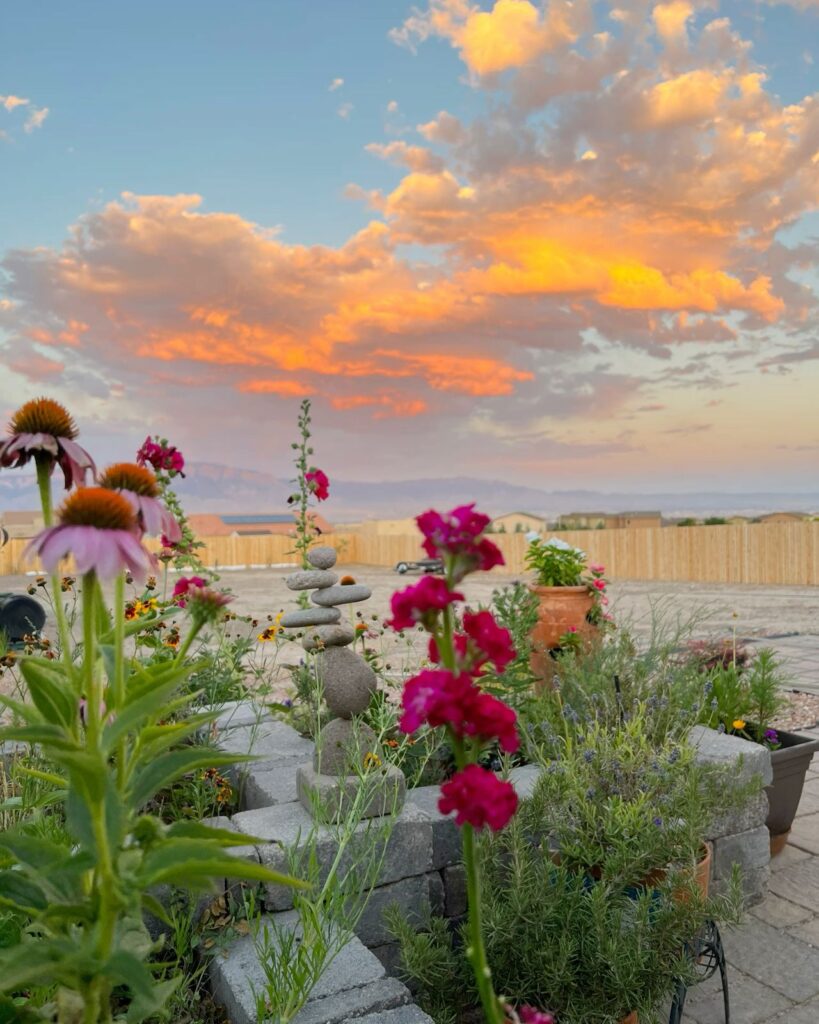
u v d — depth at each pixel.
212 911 2.84
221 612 1.57
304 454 5.13
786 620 13.71
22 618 9.20
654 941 2.75
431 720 1.17
